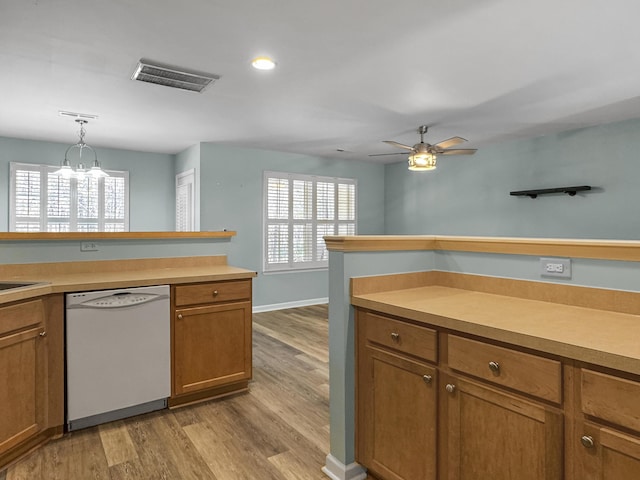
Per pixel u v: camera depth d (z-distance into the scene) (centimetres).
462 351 149
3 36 244
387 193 736
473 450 147
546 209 512
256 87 334
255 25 233
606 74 307
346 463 198
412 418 169
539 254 183
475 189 595
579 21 228
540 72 303
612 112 411
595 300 164
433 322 158
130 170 603
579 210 480
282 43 255
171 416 265
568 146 489
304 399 293
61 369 236
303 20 227
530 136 517
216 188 559
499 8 214
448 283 223
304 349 413
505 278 197
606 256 160
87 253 291
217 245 340
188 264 328
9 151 519
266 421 259
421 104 382
